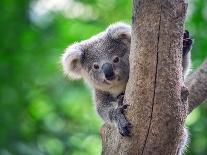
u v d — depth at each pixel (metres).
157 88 7.43
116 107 8.35
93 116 17.69
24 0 17.81
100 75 9.93
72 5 18.88
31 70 17.22
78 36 18.20
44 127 16.48
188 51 8.90
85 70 10.36
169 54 7.34
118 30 9.88
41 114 17.53
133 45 7.50
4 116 15.41
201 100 9.71
